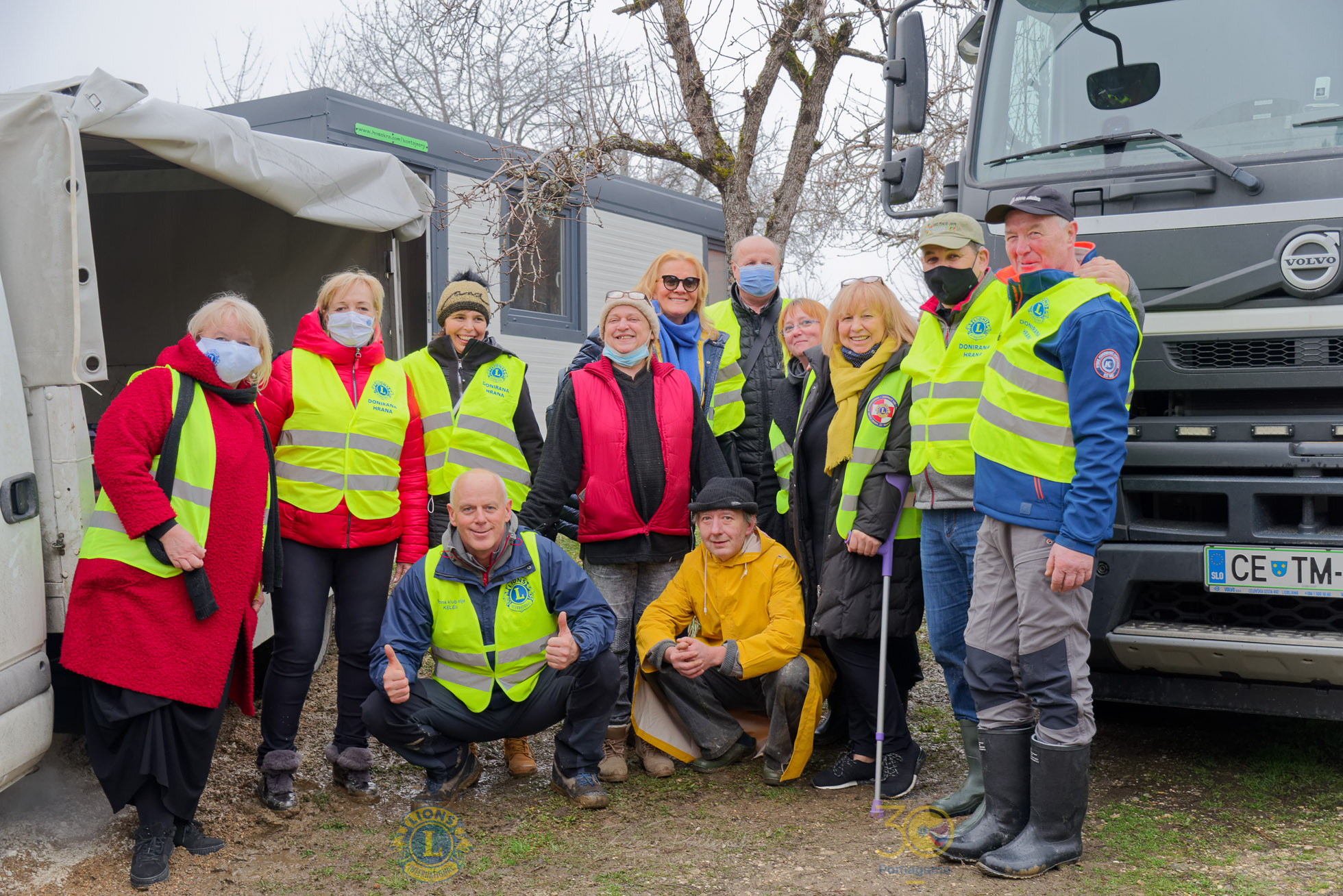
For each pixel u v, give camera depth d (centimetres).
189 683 322
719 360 452
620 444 414
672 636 426
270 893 318
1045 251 319
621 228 962
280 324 640
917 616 395
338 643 395
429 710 381
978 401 342
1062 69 422
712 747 425
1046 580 315
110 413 321
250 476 343
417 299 779
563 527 474
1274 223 358
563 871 333
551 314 897
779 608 410
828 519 399
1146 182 381
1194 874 312
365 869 335
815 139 884
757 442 450
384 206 577
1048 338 313
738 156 804
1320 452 345
